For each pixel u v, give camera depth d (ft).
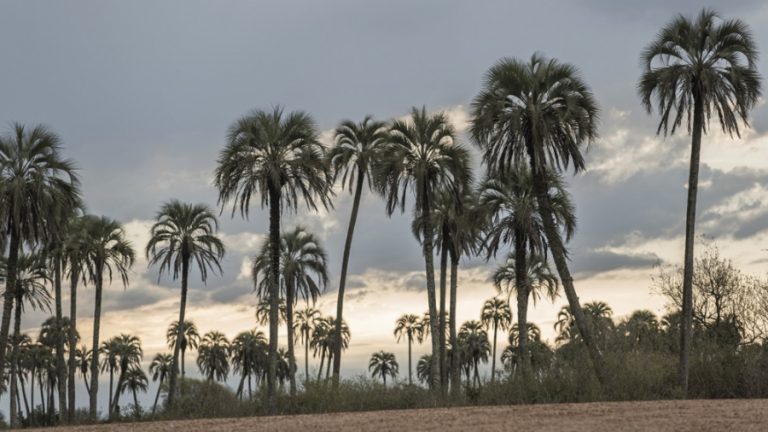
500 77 104.94
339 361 128.26
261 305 220.84
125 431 64.18
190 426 66.33
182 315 163.84
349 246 134.62
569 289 103.86
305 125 116.26
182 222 166.81
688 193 105.60
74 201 118.11
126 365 330.34
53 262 160.45
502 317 285.84
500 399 91.50
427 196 121.19
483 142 106.32
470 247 149.89
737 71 101.71
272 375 107.55
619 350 103.14
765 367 97.81
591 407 69.72
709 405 67.72
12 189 110.63
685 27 104.37
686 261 103.55
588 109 104.78
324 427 59.11
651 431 50.37
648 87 106.22
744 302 120.57
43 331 255.91
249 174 112.37
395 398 97.55
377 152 132.05
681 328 101.04
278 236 116.57
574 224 128.26
